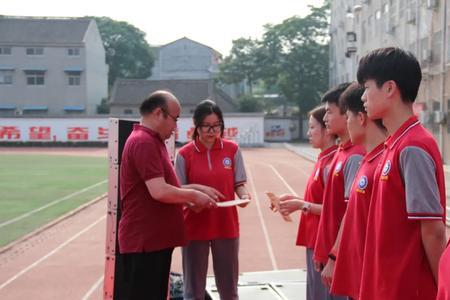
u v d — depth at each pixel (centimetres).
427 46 1809
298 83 4466
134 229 339
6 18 4444
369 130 255
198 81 4628
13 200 1216
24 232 870
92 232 874
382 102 227
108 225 373
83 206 1124
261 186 1526
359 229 253
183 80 4634
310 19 4416
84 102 4372
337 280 268
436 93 1795
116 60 5409
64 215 1018
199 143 430
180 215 358
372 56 231
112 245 372
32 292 557
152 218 340
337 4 3694
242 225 924
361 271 249
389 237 221
